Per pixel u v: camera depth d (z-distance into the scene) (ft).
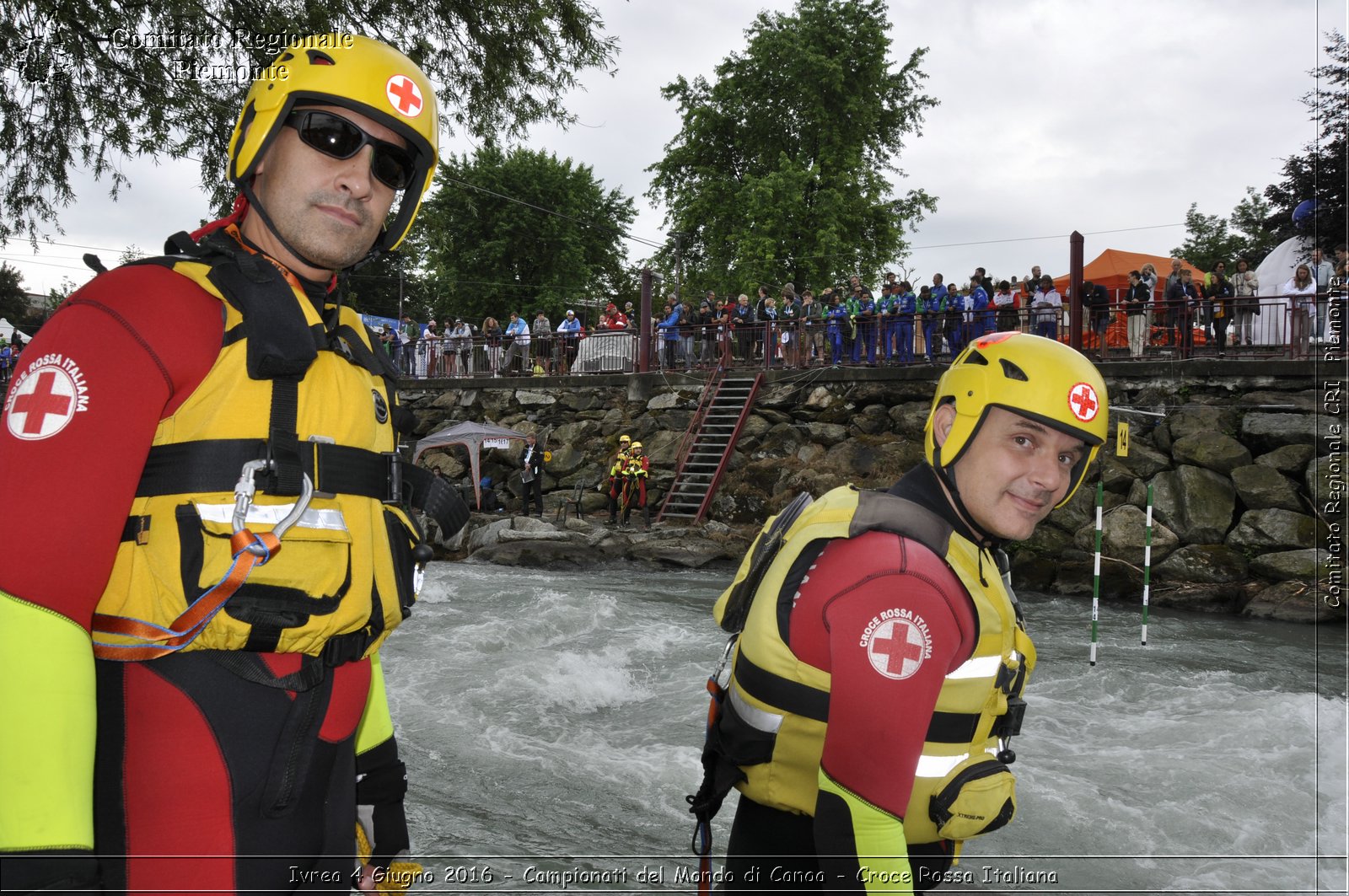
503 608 31.22
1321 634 32.04
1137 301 50.19
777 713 5.60
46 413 3.43
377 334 4.93
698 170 115.34
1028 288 54.80
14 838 3.14
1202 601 38.06
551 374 76.13
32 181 28.12
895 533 5.32
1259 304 46.78
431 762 15.01
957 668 5.35
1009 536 5.51
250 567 3.78
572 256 156.66
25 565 3.28
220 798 3.79
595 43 33.94
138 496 3.80
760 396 61.57
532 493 64.69
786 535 5.98
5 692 3.21
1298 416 42.80
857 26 109.70
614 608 31.42
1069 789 14.46
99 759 3.76
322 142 4.29
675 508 59.47
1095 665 24.95
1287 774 15.52
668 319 68.54
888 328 58.54
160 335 3.69
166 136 27.37
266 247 4.42
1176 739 17.56
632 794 13.85
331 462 4.07
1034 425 5.34
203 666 3.84
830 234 102.73
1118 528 42.70
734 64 115.44
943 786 5.45
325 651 4.10
